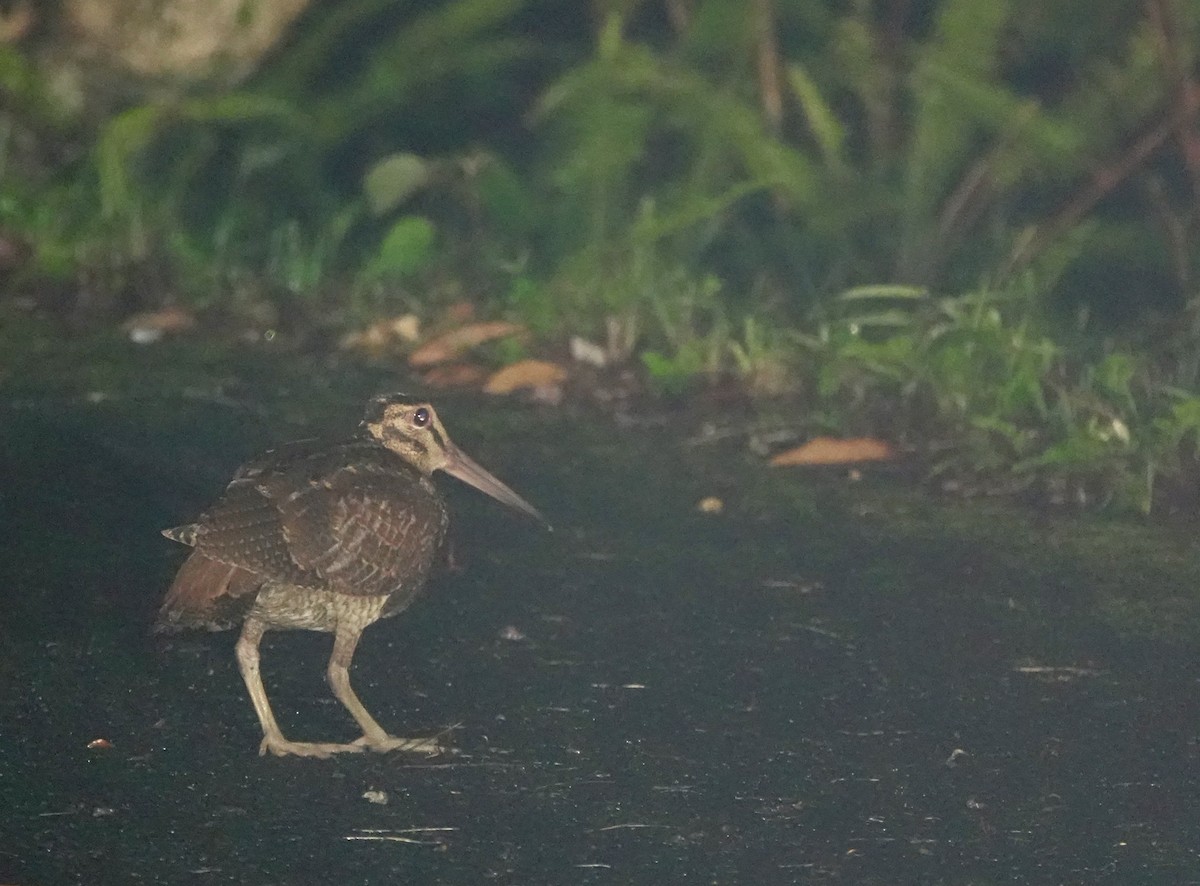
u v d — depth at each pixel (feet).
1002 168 52.54
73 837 24.32
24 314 48.55
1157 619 32.30
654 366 43.88
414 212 58.08
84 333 47.50
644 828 25.12
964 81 51.83
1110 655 30.86
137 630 31.14
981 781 26.63
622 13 60.44
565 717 28.50
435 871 23.85
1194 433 39.65
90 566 33.73
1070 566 34.60
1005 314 48.34
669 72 53.88
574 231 52.49
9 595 32.30
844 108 59.62
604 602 32.91
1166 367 44.55
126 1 55.36
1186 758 27.40
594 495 38.04
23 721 27.66
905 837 25.03
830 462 39.86
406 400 30.27
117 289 50.16
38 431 40.34
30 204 53.42
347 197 62.08
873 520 36.83
